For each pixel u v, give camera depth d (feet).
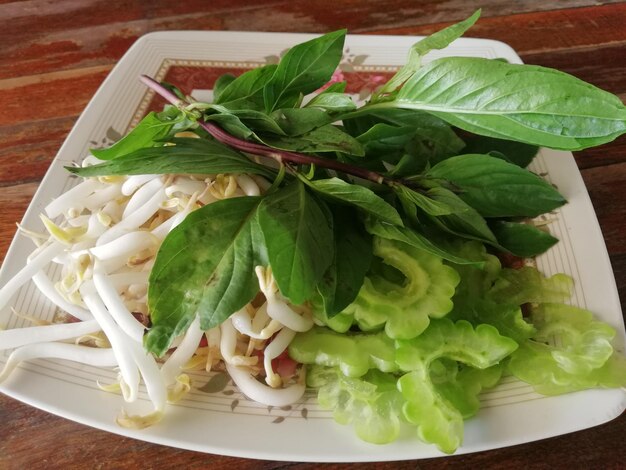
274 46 1.14
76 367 0.71
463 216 0.74
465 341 0.67
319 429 0.64
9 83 1.18
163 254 0.61
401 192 0.71
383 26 1.26
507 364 0.67
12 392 0.67
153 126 0.75
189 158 0.70
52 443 0.69
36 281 0.77
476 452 0.65
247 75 0.78
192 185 0.77
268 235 0.61
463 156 0.76
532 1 1.29
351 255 0.69
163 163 0.68
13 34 1.30
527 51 1.17
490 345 0.66
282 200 0.66
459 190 0.77
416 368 0.65
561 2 1.28
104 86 1.05
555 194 0.79
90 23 1.32
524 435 0.61
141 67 1.10
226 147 0.75
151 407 0.67
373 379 0.69
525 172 0.76
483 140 0.86
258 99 0.80
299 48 0.75
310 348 0.71
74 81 1.18
